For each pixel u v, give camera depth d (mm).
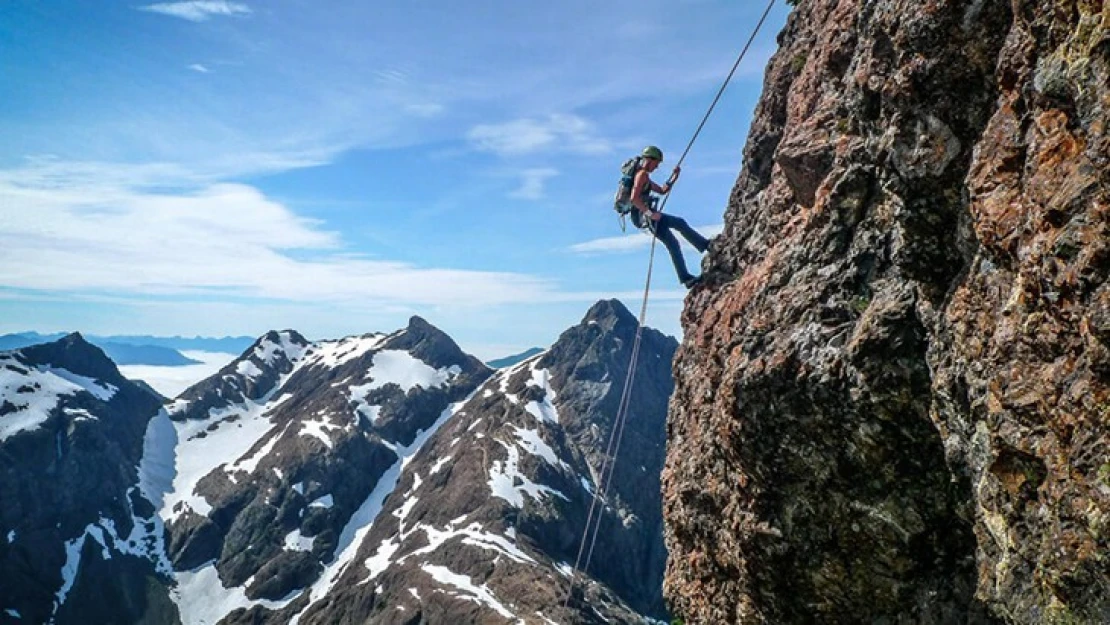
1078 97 6594
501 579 145625
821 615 12039
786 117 15297
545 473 193125
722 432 13133
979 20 8430
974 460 8555
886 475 10547
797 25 16719
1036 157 7055
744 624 13570
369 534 190375
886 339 10141
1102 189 6219
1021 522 7336
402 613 141750
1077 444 6449
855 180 11406
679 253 17469
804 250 12305
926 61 9023
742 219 16375
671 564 17375
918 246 9547
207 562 193250
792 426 11555
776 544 12172
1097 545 6246
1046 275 6801
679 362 17594
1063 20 6910
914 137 9367
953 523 10055
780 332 12031
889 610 11055
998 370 7523
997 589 7828
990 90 8500
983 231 7820
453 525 174250
